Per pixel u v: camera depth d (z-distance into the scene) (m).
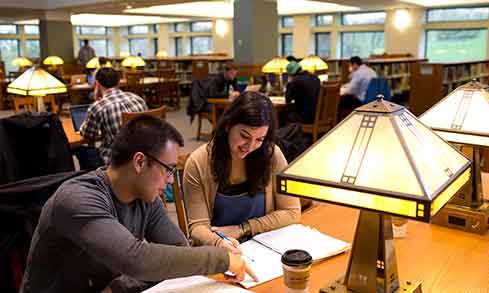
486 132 1.63
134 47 19.17
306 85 5.69
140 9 13.00
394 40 12.41
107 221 1.26
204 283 1.31
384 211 1.04
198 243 1.64
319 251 1.50
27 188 1.77
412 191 1.00
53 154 2.79
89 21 17.11
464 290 1.28
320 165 1.15
